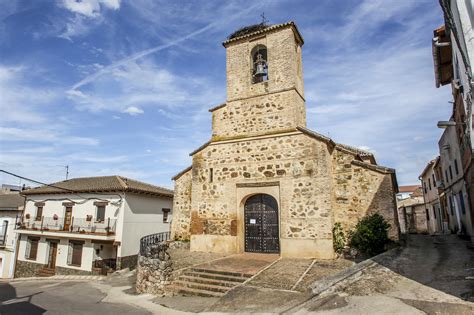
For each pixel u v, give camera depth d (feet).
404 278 24.85
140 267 37.68
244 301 24.73
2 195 99.30
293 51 47.03
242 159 46.37
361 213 40.70
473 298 19.17
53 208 78.48
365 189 41.16
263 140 45.52
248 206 46.01
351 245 39.37
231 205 45.55
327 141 41.27
